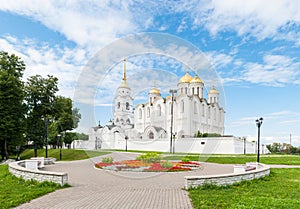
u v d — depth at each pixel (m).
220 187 7.35
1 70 24.66
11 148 26.44
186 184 7.25
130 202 5.82
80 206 5.48
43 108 28.22
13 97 24.17
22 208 5.36
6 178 9.16
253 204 5.33
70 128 35.16
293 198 6.21
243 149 31.03
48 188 7.27
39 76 28.88
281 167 14.99
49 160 16.94
